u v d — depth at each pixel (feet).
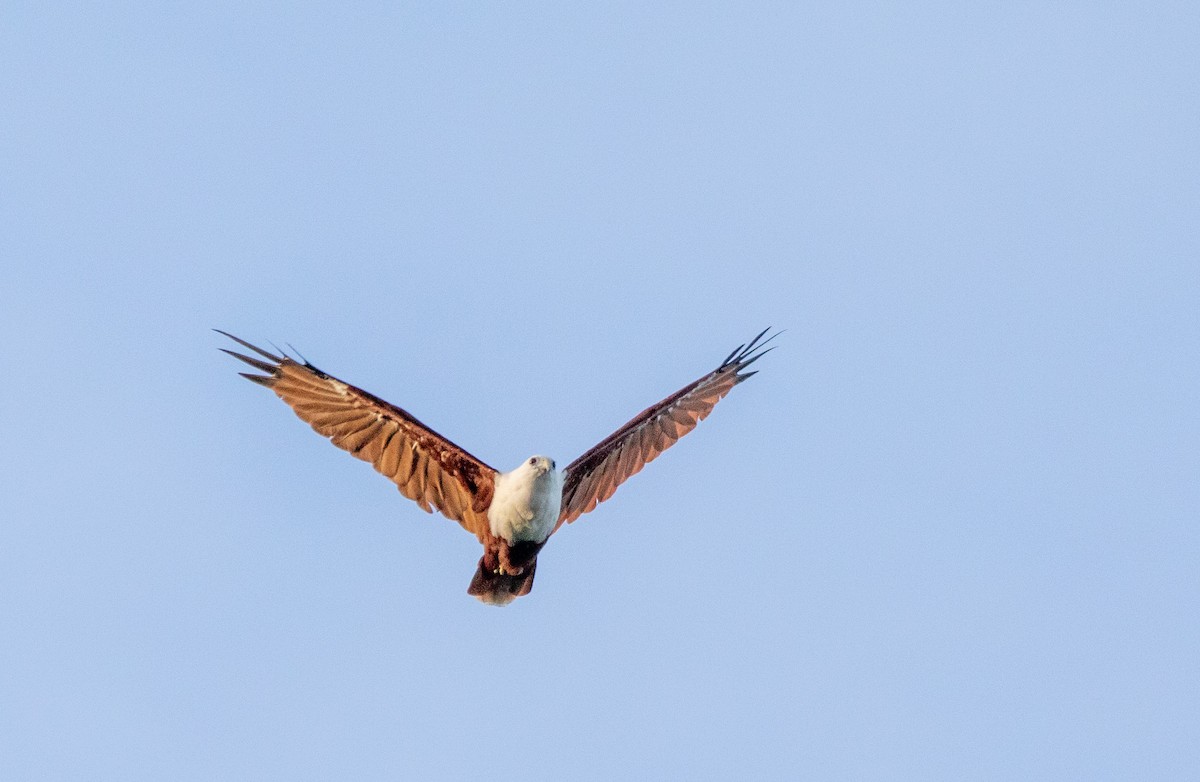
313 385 63.41
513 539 63.10
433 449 63.67
